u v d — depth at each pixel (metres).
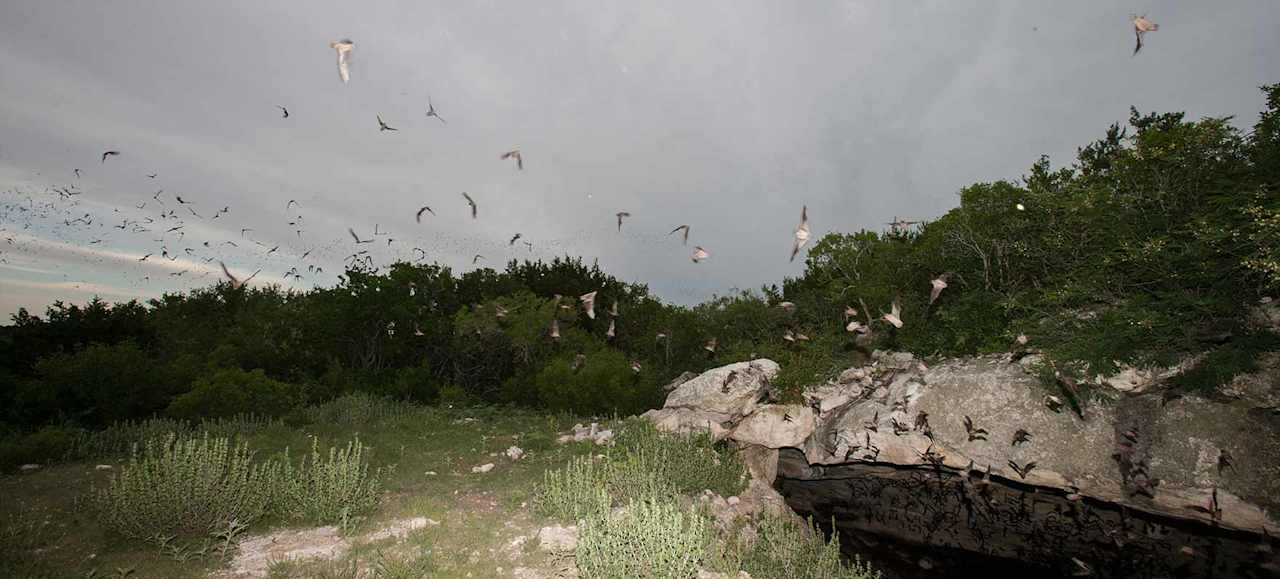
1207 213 10.28
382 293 22.14
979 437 10.58
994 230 14.14
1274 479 8.50
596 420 15.84
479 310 23.88
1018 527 10.56
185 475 6.70
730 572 6.34
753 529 8.64
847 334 15.30
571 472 9.53
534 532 7.11
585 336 23.38
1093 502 10.12
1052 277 12.86
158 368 14.97
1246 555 8.63
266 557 6.04
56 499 7.69
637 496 8.16
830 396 13.04
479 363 24.84
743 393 13.58
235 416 13.94
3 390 12.98
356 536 6.75
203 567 5.78
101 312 21.09
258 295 29.31
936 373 12.16
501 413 17.95
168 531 6.37
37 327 18.91
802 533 8.80
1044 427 10.42
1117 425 9.91
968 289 14.61
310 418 14.97
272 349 21.50
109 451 10.78
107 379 13.80
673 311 23.59
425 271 27.08
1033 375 11.00
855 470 12.25
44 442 9.91
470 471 10.30
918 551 10.07
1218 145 10.77
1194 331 9.59
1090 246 12.41
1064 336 11.11
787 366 13.75
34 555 5.81
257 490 7.18
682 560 5.72
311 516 7.14
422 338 23.53
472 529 7.12
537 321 22.97
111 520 6.33
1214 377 9.05
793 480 12.76
